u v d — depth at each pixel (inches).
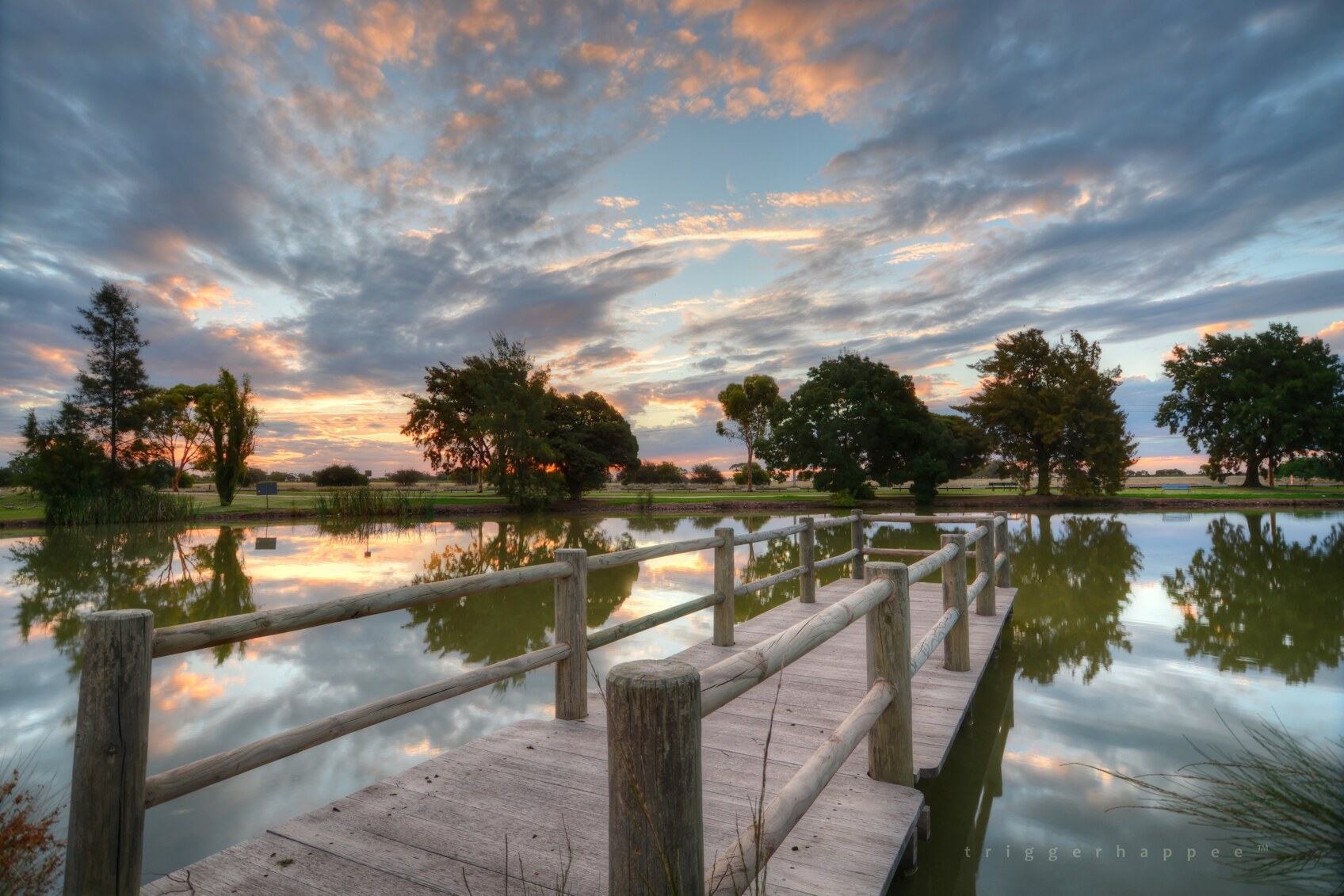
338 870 84.7
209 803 142.3
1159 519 972.6
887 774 113.3
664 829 49.9
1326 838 91.4
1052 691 208.8
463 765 119.0
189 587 422.3
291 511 1232.2
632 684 50.8
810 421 1365.7
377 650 271.9
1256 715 179.8
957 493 1625.2
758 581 241.9
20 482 1266.0
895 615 113.9
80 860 63.0
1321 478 1946.4
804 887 83.8
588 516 1240.8
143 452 1407.5
